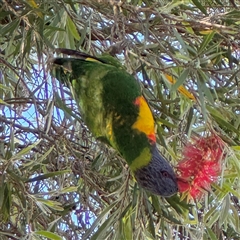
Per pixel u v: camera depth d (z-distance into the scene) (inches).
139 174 111.7
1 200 112.1
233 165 118.9
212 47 117.0
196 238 125.5
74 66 122.2
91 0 122.1
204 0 146.0
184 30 128.9
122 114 112.9
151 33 120.7
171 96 130.7
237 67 132.0
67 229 144.6
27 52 120.9
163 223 122.9
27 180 116.3
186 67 111.1
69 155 142.6
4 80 141.0
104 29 139.6
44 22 119.6
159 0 130.3
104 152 135.8
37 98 135.0
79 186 140.2
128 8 118.1
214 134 110.1
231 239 149.6
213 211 125.5
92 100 117.1
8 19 132.0
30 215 118.0
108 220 118.9
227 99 128.1
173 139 127.5
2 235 118.7
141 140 111.2
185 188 109.0
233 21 123.8
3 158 118.0
